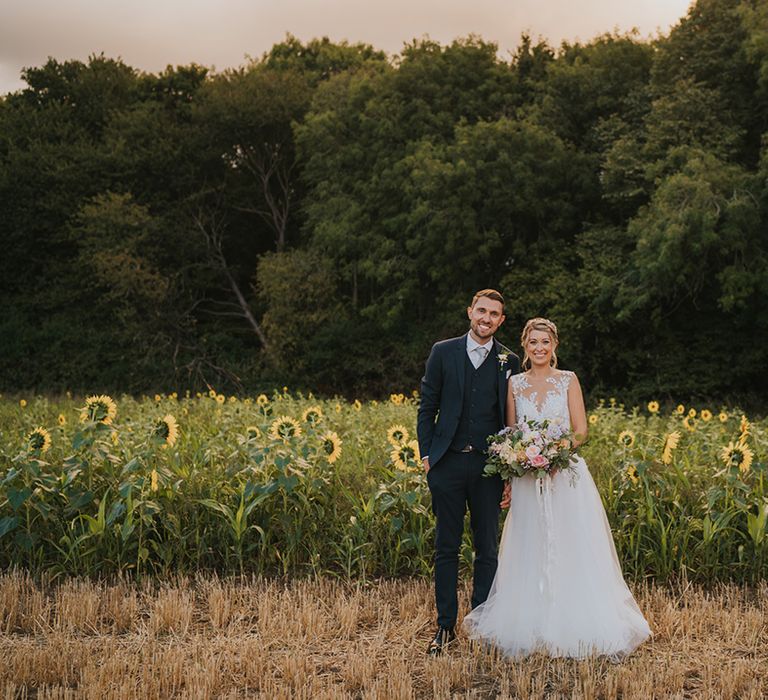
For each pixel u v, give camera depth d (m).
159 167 29.78
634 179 22.69
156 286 27.03
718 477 6.59
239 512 6.14
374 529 6.29
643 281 20.64
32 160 30.06
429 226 22.94
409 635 4.92
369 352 25.45
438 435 4.95
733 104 22.39
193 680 4.20
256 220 32.12
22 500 5.96
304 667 4.45
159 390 25.95
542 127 24.00
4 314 29.11
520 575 4.90
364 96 26.83
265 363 26.75
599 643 4.67
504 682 4.25
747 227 19.27
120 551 6.15
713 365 21.58
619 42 25.77
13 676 4.23
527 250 24.44
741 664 4.39
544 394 5.04
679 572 6.07
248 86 29.62
